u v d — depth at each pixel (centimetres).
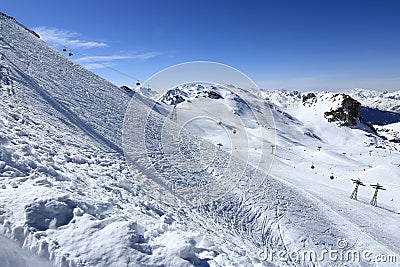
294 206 1930
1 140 775
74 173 868
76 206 609
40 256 475
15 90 1512
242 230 1334
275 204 1803
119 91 4066
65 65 3706
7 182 605
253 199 1733
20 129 980
